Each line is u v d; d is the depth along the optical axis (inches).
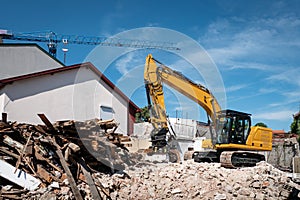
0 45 666.2
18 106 555.5
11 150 340.5
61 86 611.5
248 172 399.5
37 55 729.6
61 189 300.8
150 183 354.0
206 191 334.6
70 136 384.8
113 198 315.6
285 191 350.6
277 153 800.9
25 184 300.5
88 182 323.6
